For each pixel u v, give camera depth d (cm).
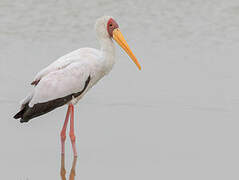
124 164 1200
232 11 2458
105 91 1625
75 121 1436
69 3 2562
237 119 1431
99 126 1402
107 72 1305
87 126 1405
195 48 2020
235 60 1891
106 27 1281
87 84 1275
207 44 2064
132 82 1692
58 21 2319
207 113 1473
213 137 1333
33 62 1850
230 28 2247
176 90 1631
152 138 1331
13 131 1376
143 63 1859
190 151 1260
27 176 1148
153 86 1661
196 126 1395
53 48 2002
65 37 2128
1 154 1247
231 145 1289
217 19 2362
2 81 1678
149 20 2338
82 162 1220
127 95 1595
